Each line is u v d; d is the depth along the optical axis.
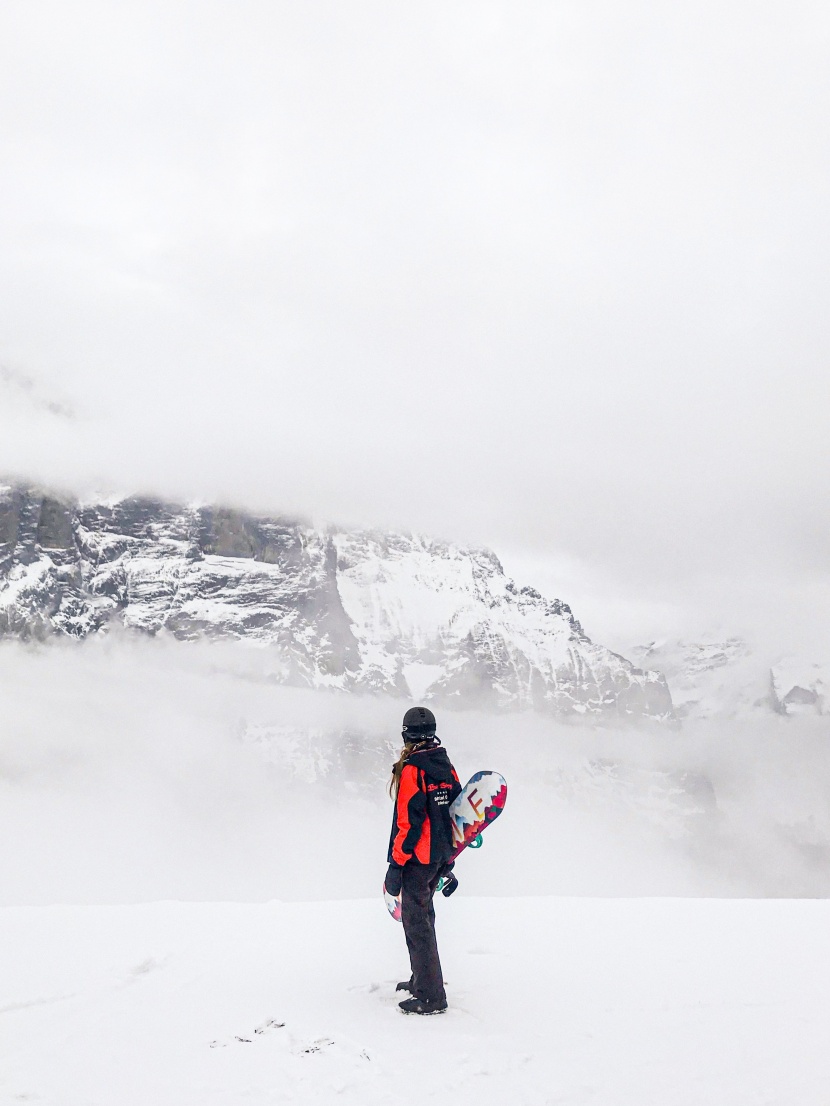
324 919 10.65
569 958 8.58
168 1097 4.92
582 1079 5.23
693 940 9.46
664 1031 6.18
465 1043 5.88
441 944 9.32
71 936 9.38
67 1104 4.82
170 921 10.42
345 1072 5.30
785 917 11.00
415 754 7.04
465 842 6.78
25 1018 6.41
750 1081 5.21
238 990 7.23
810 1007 6.78
